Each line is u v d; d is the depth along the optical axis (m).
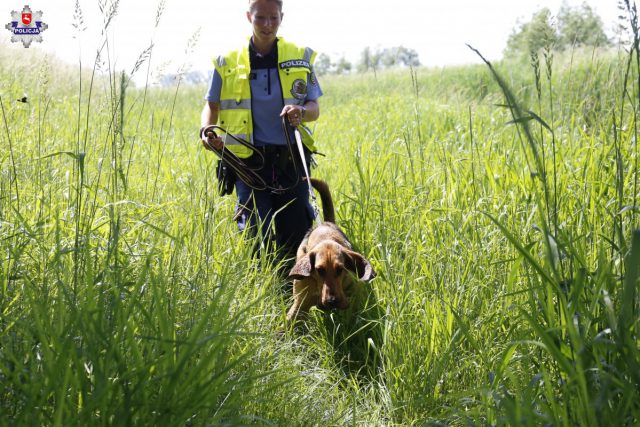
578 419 2.42
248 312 3.72
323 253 4.46
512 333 3.59
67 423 2.25
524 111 2.78
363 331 4.46
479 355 3.55
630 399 2.25
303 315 4.57
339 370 4.08
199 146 7.68
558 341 2.70
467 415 2.85
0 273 3.21
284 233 5.27
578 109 7.71
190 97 18.81
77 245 3.13
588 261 3.43
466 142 7.86
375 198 5.44
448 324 3.77
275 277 4.54
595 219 3.98
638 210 2.88
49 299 2.98
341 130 10.97
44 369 2.43
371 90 19.38
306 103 5.18
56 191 4.68
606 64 9.10
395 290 4.12
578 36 6.36
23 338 2.77
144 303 2.98
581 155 5.82
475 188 5.16
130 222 4.34
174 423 2.35
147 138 8.52
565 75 11.19
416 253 4.48
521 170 5.75
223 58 5.08
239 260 4.36
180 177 6.09
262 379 3.22
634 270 2.30
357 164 5.58
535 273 3.05
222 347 2.88
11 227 3.74
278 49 5.09
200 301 3.35
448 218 4.80
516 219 4.57
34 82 9.73
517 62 18.70
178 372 2.38
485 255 4.25
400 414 3.61
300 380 3.51
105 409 2.29
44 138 6.79
